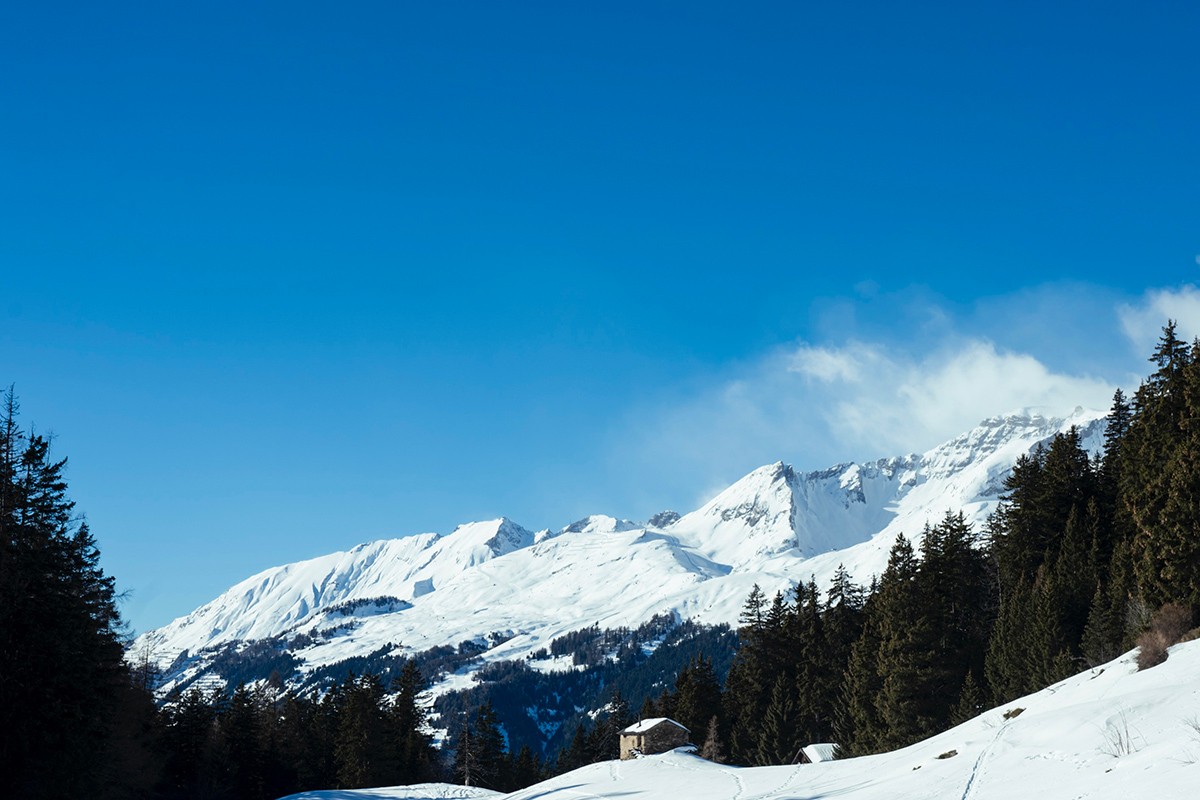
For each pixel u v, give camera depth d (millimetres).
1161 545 53656
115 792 59688
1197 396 55250
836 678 90812
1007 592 82375
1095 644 58625
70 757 45250
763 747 91062
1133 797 18328
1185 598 50281
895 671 72625
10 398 46062
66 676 44781
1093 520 75000
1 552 43969
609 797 53938
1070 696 39938
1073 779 22609
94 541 50656
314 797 78812
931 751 38156
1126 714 27875
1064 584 70312
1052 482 82188
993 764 28375
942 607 75688
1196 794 16953
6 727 43156
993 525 93375
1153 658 38625
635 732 87625
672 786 55188
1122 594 61281
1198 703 25641
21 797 44156
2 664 43312
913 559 76438
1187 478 53250
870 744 76125
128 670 64250
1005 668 68562
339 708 118312
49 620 45031
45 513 46281
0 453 45344
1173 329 63781
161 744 90688
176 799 91750
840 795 31859
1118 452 79688
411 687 121688
